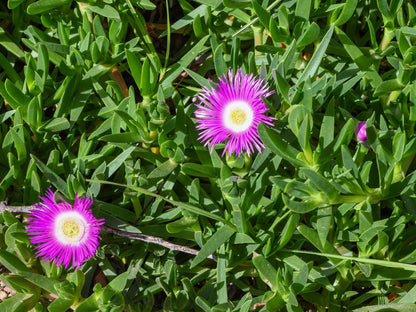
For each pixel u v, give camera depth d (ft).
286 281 1.29
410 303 1.28
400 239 1.40
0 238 1.40
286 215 1.38
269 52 1.50
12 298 1.33
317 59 1.38
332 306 1.39
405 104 1.42
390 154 1.33
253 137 1.35
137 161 1.41
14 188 1.46
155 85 1.43
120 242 1.41
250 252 1.36
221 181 1.34
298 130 1.29
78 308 1.26
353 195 1.32
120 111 1.36
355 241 1.41
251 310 1.36
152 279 1.43
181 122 1.40
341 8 1.52
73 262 1.28
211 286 1.36
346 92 1.52
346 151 1.27
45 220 1.30
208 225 1.40
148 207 1.41
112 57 1.49
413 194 1.38
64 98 1.46
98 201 1.37
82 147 1.44
